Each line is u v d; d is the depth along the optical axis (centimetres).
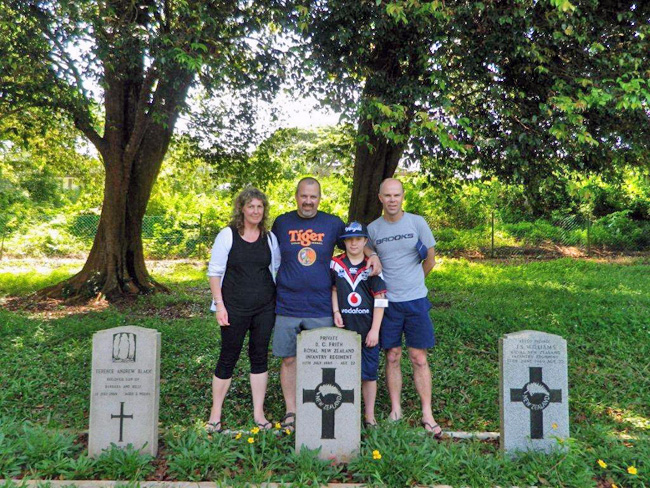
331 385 365
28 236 1916
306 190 399
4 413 440
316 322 404
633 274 1359
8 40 722
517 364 369
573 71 581
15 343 665
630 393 505
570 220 2031
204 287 1238
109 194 1038
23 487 303
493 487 321
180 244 1947
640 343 666
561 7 481
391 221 422
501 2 556
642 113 588
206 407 465
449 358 618
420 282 421
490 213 2089
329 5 580
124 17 668
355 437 363
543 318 798
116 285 1043
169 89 799
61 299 1022
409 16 546
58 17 716
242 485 313
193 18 643
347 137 985
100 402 360
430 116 580
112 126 1006
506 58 597
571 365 592
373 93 607
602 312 826
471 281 1263
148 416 360
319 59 608
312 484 322
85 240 2014
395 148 854
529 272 1438
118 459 339
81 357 602
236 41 686
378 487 318
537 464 341
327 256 405
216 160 1234
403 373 561
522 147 599
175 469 334
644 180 729
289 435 380
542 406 368
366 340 405
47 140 1298
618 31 586
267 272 411
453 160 746
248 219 400
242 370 569
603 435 388
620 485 325
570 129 572
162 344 670
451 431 411
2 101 833
